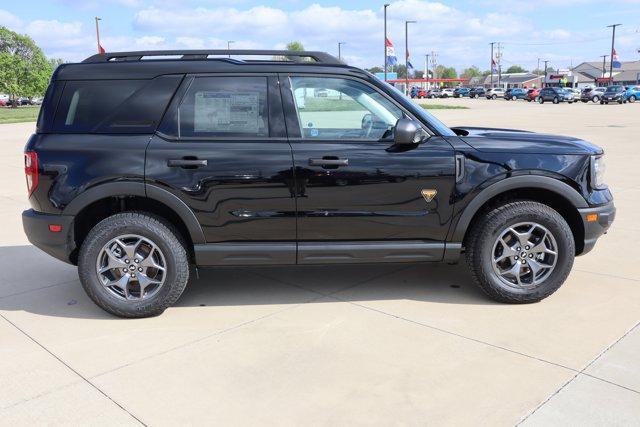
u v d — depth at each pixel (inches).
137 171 157.8
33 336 154.3
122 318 165.5
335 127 165.2
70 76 164.1
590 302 171.5
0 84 3243.1
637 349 140.1
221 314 167.9
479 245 167.8
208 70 163.9
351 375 130.7
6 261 223.9
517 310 166.9
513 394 121.2
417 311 167.5
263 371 133.3
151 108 162.1
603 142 616.1
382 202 163.0
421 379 128.3
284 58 178.9
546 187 165.0
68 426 112.6
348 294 182.7
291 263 166.4
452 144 165.0
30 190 161.3
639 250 224.5
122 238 161.8
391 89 168.1
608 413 113.6
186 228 169.9
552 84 3464.6
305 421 113.3
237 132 163.2
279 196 160.7
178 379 130.1
